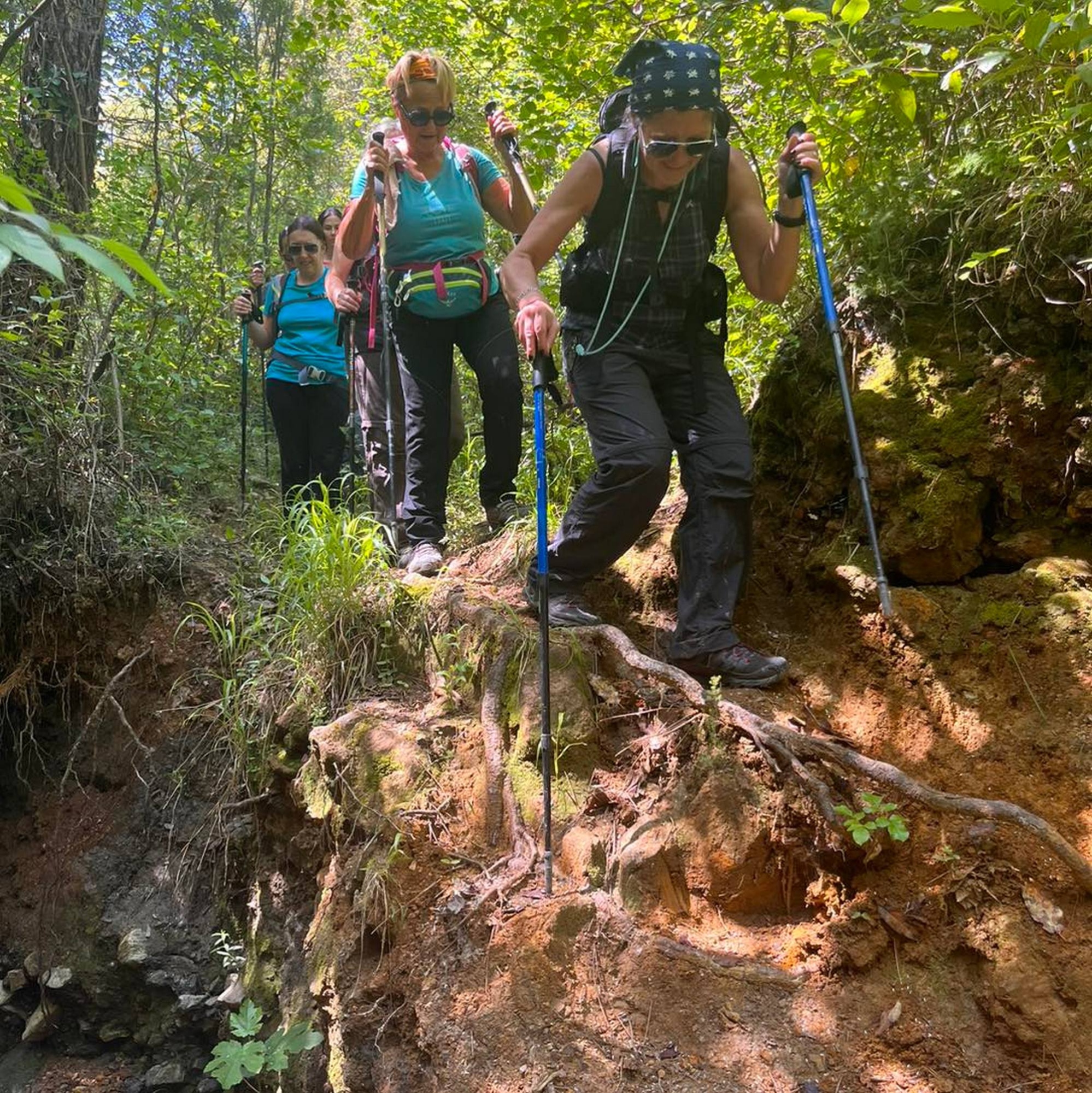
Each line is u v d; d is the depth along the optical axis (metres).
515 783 2.80
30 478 4.61
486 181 3.87
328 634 3.63
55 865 4.28
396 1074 2.45
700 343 3.07
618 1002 2.27
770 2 3.54
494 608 3.26
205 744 4.21
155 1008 3.83
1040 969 2.11
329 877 3.10
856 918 2.28
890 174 3.43
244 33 10.17
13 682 4.55
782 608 3.29
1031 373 2.90
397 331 3.86
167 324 6.75
